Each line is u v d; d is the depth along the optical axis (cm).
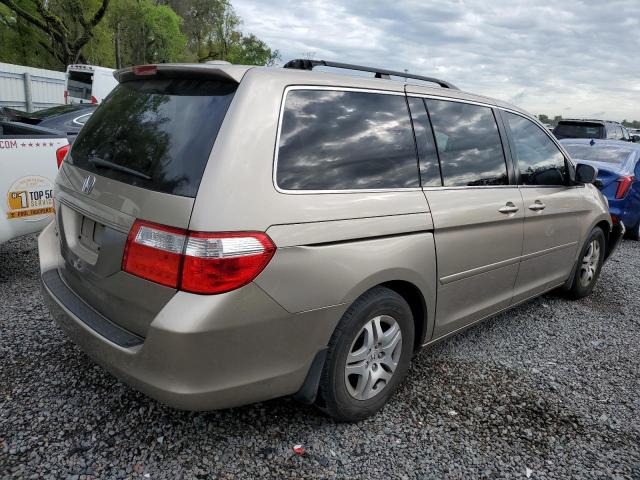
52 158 451
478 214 325
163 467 240
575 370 369
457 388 331
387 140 284
